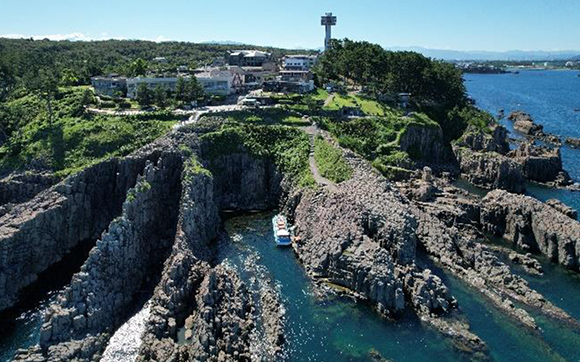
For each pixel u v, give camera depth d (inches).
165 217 4785.9
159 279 3991.1
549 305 3686.0
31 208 4377.5
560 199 6289.4
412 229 4153.5
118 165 5083.7
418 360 3085.6
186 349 2955.2
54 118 6446.9
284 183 5629.9
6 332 3422.7
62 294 3533.5
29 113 6766.7
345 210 4397.1
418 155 7401.6
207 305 3225.9
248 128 6245.1
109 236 3720.5
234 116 6752.0
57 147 5748.0
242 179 5777.6
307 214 4781.0
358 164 5388.8
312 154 5959.6
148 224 4431.6
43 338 2979.8
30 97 7337.6
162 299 3292.3
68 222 4608.8
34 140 5885.8
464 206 5310.0
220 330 3120.1
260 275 4057.6
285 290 3836.1
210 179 4926.2
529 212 4869.6
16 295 3878.0
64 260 4436.5
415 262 4052.7
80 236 4741.6
